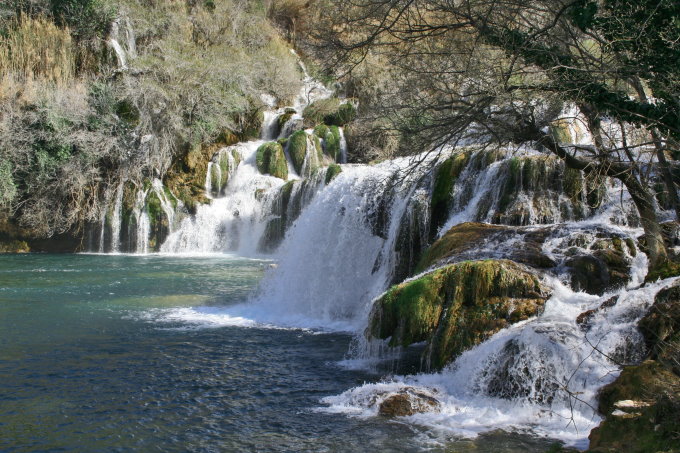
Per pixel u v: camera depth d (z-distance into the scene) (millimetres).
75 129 29234
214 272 21250
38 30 30438
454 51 8750
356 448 6199
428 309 8445
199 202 29938
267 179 30000
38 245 28719
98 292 16609
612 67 6930
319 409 7375
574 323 7520
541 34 7465
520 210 11953
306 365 9367
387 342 9344
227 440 6516
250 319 13148
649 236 8453
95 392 8094
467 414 6965
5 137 27625
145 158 29625
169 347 10523
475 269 8477
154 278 19547
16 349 10320
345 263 14828
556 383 6973
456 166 13359
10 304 14680
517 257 9250
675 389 5617
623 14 6801
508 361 7352
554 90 7562
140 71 31062
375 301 9117
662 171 8617
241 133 34250
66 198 28828
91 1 31828
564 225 10203
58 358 9750
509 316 8094
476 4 8227
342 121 33625
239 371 9055
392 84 11039
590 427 6352
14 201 28375
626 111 7027
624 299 7547
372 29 9227
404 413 7047
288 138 31781
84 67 31984
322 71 10086
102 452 6266
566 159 8531
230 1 38219
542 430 6441
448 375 8000
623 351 6945
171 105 30500
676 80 6684
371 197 14688
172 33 35312
